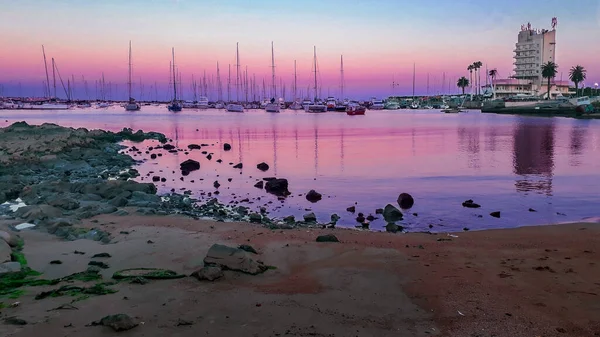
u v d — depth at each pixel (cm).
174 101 14075
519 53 17325
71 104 16600
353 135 5762
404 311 820
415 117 11244
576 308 827
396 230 1534
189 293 890
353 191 2252
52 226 1370
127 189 2033
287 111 15188
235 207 1888
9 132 4166
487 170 2897
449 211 1834
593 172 2775
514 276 995
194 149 4109
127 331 729
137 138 4981
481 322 776
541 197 2089
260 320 776
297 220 1691
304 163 3253
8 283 930
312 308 827
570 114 10288
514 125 7488
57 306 820
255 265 1020
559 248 1231
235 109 14050
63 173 2706
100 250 1162
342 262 1090
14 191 1989
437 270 1035
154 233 1335
